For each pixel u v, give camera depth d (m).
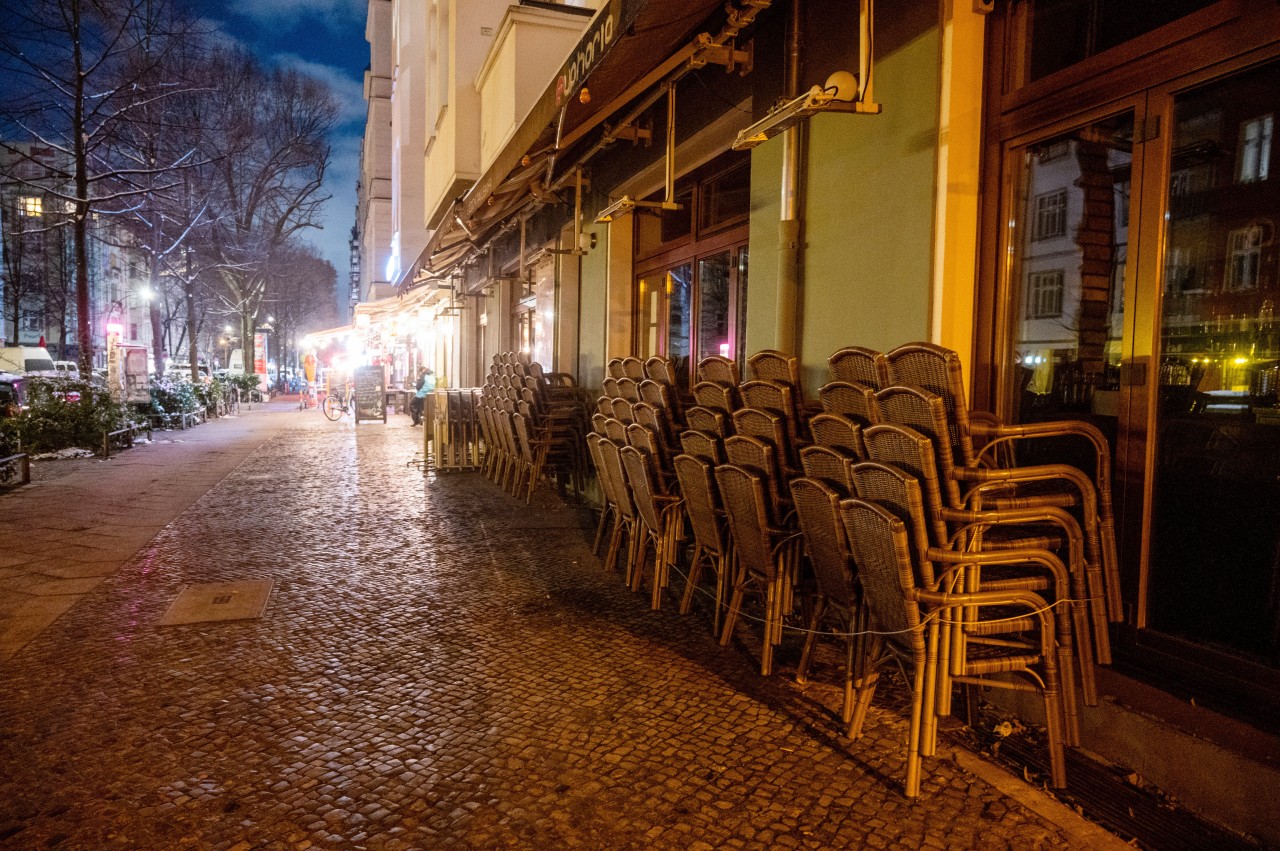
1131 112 3.03
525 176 7.13
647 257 7.79
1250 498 2.63
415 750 3.04
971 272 3.71
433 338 21.39
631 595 5.09
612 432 5.38
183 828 2.52
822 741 3.09
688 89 6.31
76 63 14.13
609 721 3.28
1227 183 2.69
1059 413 3.41
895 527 2.53
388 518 7.56
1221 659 2.65
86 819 2.57
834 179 4.48
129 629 4.41
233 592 5.12
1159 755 2.68
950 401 2.71
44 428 12.87
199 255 26.14
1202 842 2.41
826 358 4.57
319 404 30.48
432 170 12.83
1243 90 2.63
